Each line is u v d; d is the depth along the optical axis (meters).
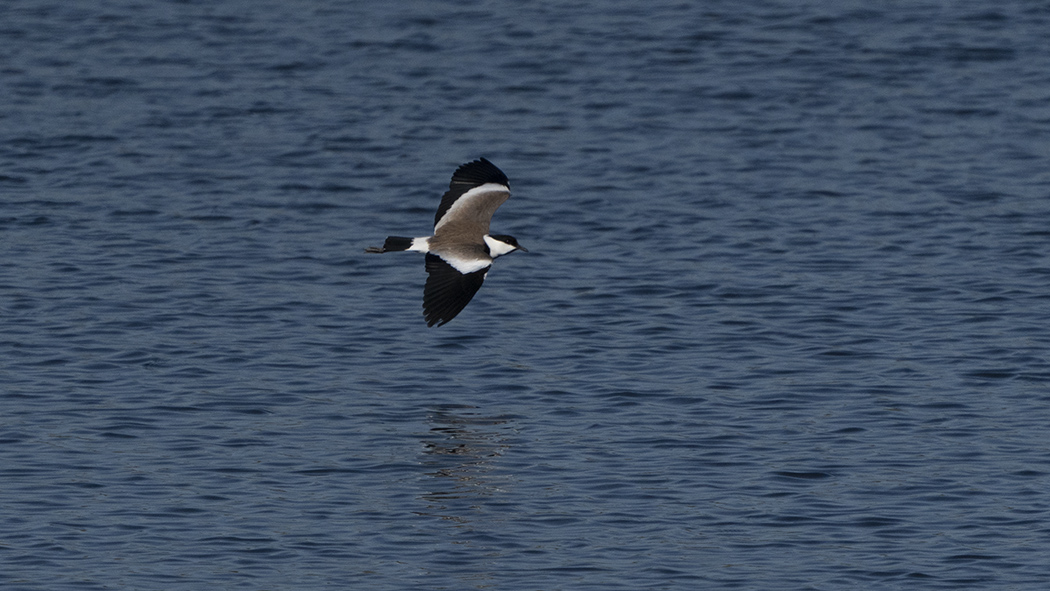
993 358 26.23
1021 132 39.66
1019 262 31.39
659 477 21.30
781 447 22.38
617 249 32.47
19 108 40.84
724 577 18.33
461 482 21.06
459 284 17.09
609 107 41.44
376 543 19.17
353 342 27.17
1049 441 22.64
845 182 36.41
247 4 49.53
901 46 45.56
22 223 33.50
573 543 19.19
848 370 25.77
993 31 46.78
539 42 46.06
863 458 21.98
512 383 25.14
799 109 41.28
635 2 49.50
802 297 29.48
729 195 35.59
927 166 37.41
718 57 44.81
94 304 28.81
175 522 19.72
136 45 45.84
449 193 18.16
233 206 34.91
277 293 29.72
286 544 19.11
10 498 20.31
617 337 27.47
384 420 23.47
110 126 39.75
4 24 47.38
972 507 20.31
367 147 38.59
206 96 42.00
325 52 45.41
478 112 41.12
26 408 23.66
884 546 19.19
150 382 24.95
